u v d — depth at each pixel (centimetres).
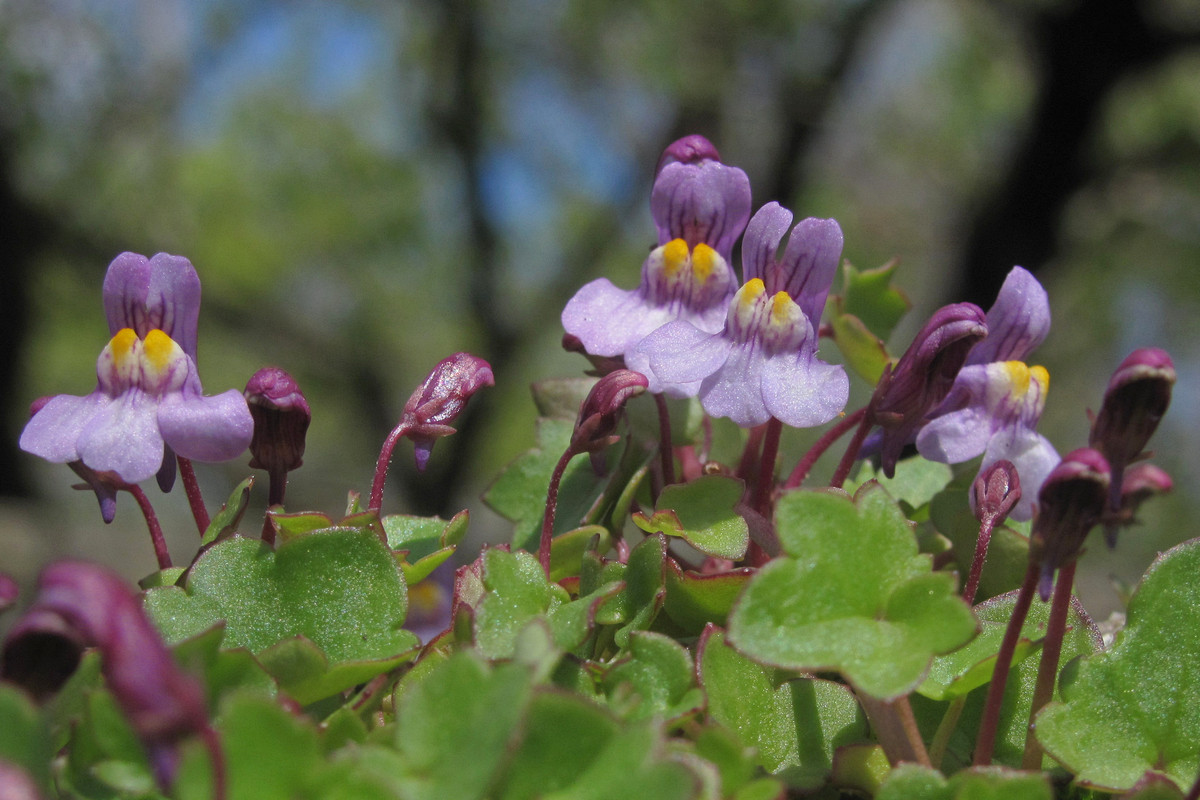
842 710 11
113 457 11
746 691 11
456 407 12
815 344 11
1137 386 10
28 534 58
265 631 11
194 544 60
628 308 12
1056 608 10
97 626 9
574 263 77
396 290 85
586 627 10
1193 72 62
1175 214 65
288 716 9
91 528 61
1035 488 11
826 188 75
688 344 11
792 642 10
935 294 73
